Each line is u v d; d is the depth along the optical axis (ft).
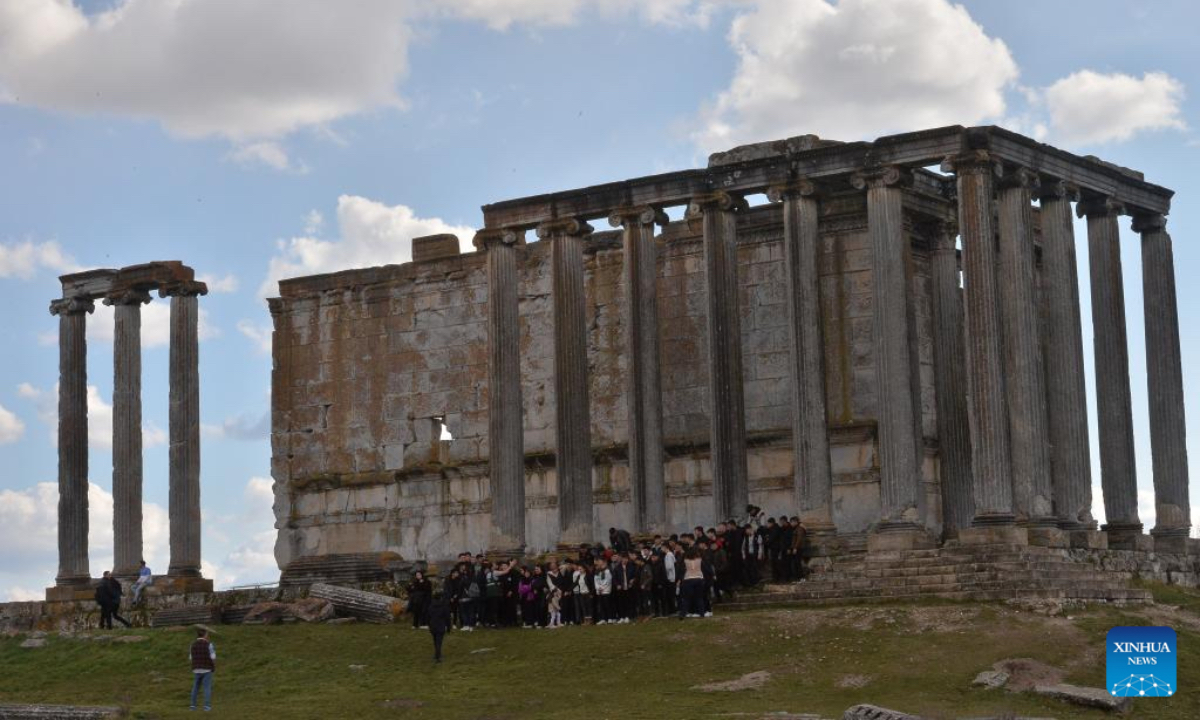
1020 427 217.36
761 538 216.95
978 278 215.72
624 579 207.51
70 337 282.77
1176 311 250.57
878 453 232.73
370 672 196.03
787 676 176.96
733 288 233.35
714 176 233.96
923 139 219.41
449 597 211.82
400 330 285.84
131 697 192.85
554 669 186.70
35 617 264.72
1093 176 236.84
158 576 269.03
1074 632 183.21
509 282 246.47
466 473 277.23
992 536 212.02
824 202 245.65
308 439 292.40
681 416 256.11
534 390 271.28
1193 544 246.68
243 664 206.18
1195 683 172.24
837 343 243.81
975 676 172.55
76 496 280.72
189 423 271.69
